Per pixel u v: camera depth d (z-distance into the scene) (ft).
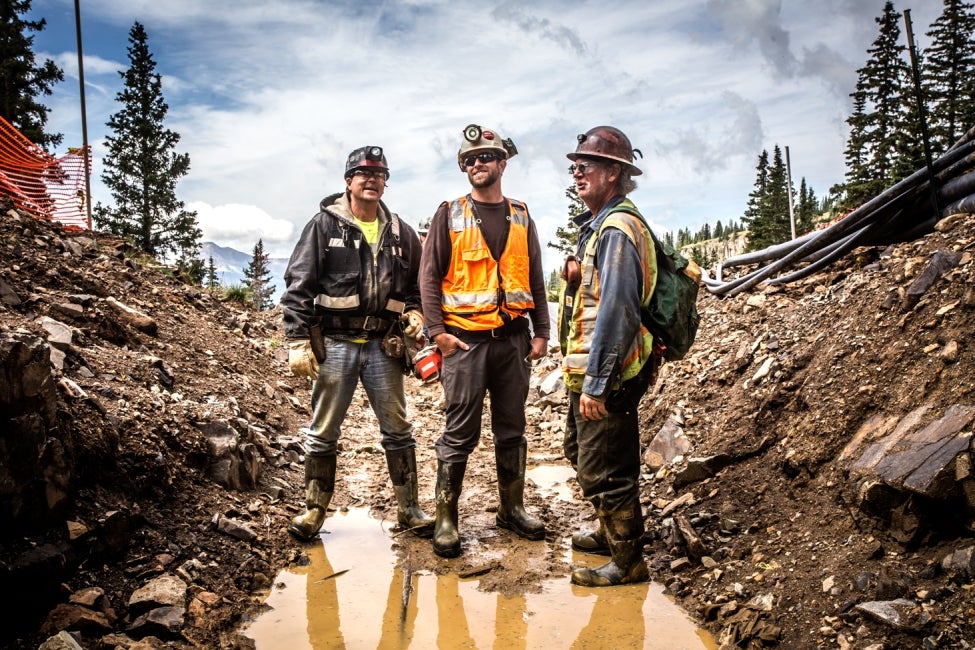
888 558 8.91
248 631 9.40
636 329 9.72
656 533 12.32
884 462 9.55
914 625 7.67
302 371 12.11
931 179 15.06
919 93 15.15
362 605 10.22
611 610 10.01
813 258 19.39
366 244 12.57
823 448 11.32
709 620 9.56
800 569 9.57
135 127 120.88
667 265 10.50
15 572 8.30
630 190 10.94
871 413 11.16
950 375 10.32
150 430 12.16
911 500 8.82
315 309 12.59
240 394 18.48
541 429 21.24
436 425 21.56
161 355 18.29
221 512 12.12
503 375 12.69
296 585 10.93
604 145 10.54
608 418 10.43
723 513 11.93
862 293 14.03
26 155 30.81
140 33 122.11
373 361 12.95
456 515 12.53
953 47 98.68
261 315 33.99
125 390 13.47
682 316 10.31
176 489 11.91
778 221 174.91
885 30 100.58
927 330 11.34
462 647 9.01
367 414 22.30
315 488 12.80
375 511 14.43
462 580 11.14
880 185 97.04
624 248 9.80
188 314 24.02
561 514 14.20
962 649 7.21
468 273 12.30
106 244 30.22
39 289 17.39
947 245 13.04
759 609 9.14
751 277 20.92
